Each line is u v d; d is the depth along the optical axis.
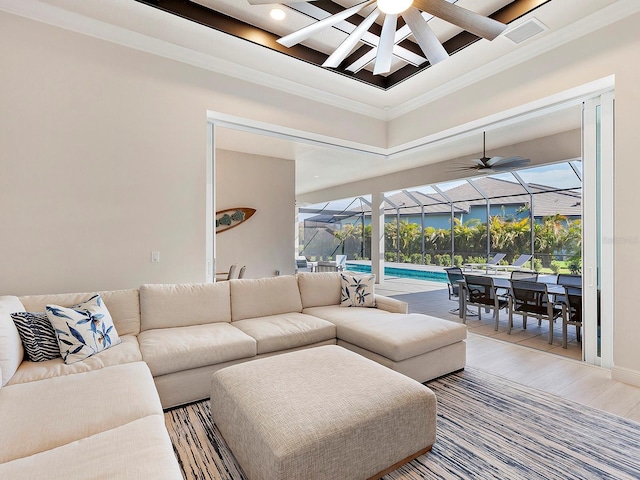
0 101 2.59
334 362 2.12
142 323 2.76
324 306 3.79
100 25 2.91
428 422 1.83
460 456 1.83
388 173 8.18
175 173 3.29
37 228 2.72
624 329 2.74
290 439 1.40
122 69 3.04
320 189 10.98
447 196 9.35
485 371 3.02
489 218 8.60
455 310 5.68
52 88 2.76
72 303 2.51
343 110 4.44
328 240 13.46
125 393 1.65
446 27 3.08
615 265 2.78
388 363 2.62
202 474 1.70
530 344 3.82
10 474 1.05
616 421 2.18
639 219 2.64
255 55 3.39
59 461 1.13
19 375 1.88
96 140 2.93
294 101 4.02
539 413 2.28
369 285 3.85
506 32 2.96
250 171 6.39
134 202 3.10
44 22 2.74
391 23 2.24
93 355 2.17
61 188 2.80
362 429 1.56
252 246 6.44
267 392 1.74
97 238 2.95
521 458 1.81
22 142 2.66
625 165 2.70
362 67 3.64
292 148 5.92
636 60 2.60
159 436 1.31
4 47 2.61
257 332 2.80
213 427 2.11
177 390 2.32
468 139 5.52
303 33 2.26
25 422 1.39
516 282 4.12
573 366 3.13
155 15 2.81
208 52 3.35
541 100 3.21
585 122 3.20
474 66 3.58
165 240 3.26
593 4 2.64
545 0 2.57
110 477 1.06
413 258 10.79
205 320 2.99
